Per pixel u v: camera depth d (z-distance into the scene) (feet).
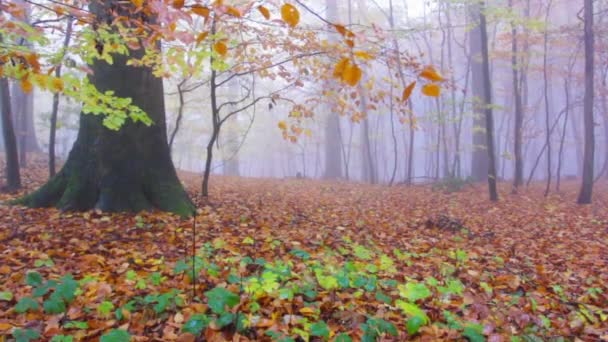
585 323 11.44
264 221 23.29
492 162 40.01
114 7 11.82
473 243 22.07
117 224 20.03
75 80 12.43
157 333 9.58
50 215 21.02
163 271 13.48
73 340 8.94
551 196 44.62
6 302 10.81
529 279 15.65
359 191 45.91
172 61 15.56
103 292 11.12
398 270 15.75
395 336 9.59
